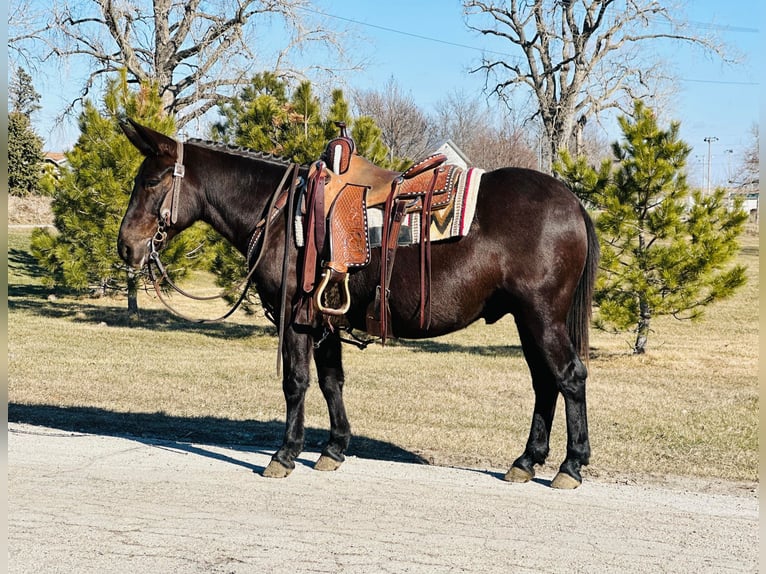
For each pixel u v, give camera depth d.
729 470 5.94
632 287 12.40
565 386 4.73
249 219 5.28
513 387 9.85
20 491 4.73
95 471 5.18
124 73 15.23
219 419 7.55
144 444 6.02
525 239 4.64
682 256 11.71
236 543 3.97
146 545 3.93
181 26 21.30
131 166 14.52
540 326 4.66
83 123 15.58
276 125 13.81
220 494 4.73
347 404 8.45
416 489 4.88
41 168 33.91
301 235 4.96
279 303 5.11
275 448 6.30
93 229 14.67
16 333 13.81
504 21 29.33
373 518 4.35
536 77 29.45
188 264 14.86
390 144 48.00
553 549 3.96
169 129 14.80
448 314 4.77
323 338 5.13
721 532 4.24
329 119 13.62
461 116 55.06
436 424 7.52
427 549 3.93
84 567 3.67
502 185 4.78
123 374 10.08
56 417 7.36
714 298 11.90
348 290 4.93
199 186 5.36
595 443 6.81
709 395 9.48
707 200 12.05
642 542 4.07
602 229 12.16
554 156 28.95
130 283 15.67
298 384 5.07
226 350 13.14
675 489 5.35
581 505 4.63
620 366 12.12
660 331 17.20
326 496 4.72
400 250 4.80
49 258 15.34
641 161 11.88
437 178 4.81
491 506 4.58
